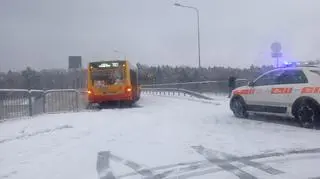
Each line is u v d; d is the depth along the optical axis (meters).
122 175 7.90
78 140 11.79
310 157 8.84
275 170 7.85
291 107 13.13
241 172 7.81
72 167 8.61
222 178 7.47
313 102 12.41
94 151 10.13
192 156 9.25
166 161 8.86
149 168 8.34
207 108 20.92
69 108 24.97
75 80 50.03
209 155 9.30
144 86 61.12
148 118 16.81
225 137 11.45
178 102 28.61
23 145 11.41
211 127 13.45
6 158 9.85
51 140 11.99
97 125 15.00
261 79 14.70
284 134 11.66
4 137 13.23
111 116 18.44
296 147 9.85
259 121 14.57
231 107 16.16
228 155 9.26
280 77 13.79
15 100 19.00
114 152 9.94
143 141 11.20
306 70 12.91
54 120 17.31
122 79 26.86
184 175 7.74
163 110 21.11
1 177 8.07
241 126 13.50
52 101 23.86
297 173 7.60
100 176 7.87
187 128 13.34
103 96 26.80
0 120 17.69
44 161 9.26
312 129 12.40
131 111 21.44
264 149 9.74
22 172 8.39
